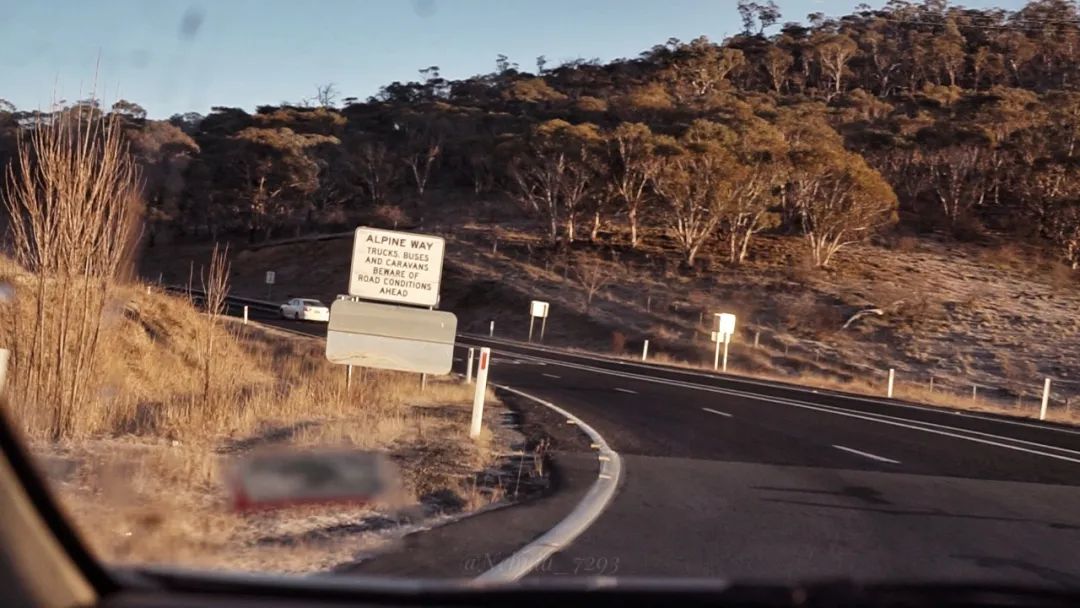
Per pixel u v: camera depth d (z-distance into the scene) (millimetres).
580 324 58500
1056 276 61781
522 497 11023
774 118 77438
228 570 6766
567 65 138750
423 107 102312
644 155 65375
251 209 70812
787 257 65188
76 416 11656
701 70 114750
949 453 17047
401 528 8969
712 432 18531
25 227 12773
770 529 9969
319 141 82812
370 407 17516
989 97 89688
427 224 82125
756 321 54969
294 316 54062
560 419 19141
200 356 19031
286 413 15156
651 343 53094
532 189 75062
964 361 46219
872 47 131375
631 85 118375
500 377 30016
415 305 20016
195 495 8852
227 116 85750
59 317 11883
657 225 75062
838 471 14336
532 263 69188
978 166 76562
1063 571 8633
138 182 19234
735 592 4609
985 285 59531
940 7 138125
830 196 62062
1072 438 20906
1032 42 122062
